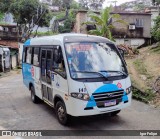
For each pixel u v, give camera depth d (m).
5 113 8.82
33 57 9.70
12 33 36.75
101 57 7.30
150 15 34.56
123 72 7.32
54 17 48.97
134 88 11.34
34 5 32.34
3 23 41.19
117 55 7.65
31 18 33.28
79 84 6.49
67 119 7.14
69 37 7.37
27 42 10.79
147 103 9.89
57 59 7.01
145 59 22.05
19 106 9.76
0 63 22.94
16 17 33.78
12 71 24.08
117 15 23.75
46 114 8.59
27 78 10.59
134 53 26.91
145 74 15.23
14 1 33.75
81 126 7.31
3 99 11.11
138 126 7.24
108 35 23.31
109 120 7.79
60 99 7.30
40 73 8.83
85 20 32.53
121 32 34.38
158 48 27.36
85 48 7.24
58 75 7.21
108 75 6.90
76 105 6.47
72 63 6.83
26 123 7.67
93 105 6.53
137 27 34.59
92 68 6.93
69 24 39.06
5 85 15.32
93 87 6.54
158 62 19.09
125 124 7.42
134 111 8.77
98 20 23.39
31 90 10.36
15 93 12.45
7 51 23.41
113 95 6.83
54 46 7.59
